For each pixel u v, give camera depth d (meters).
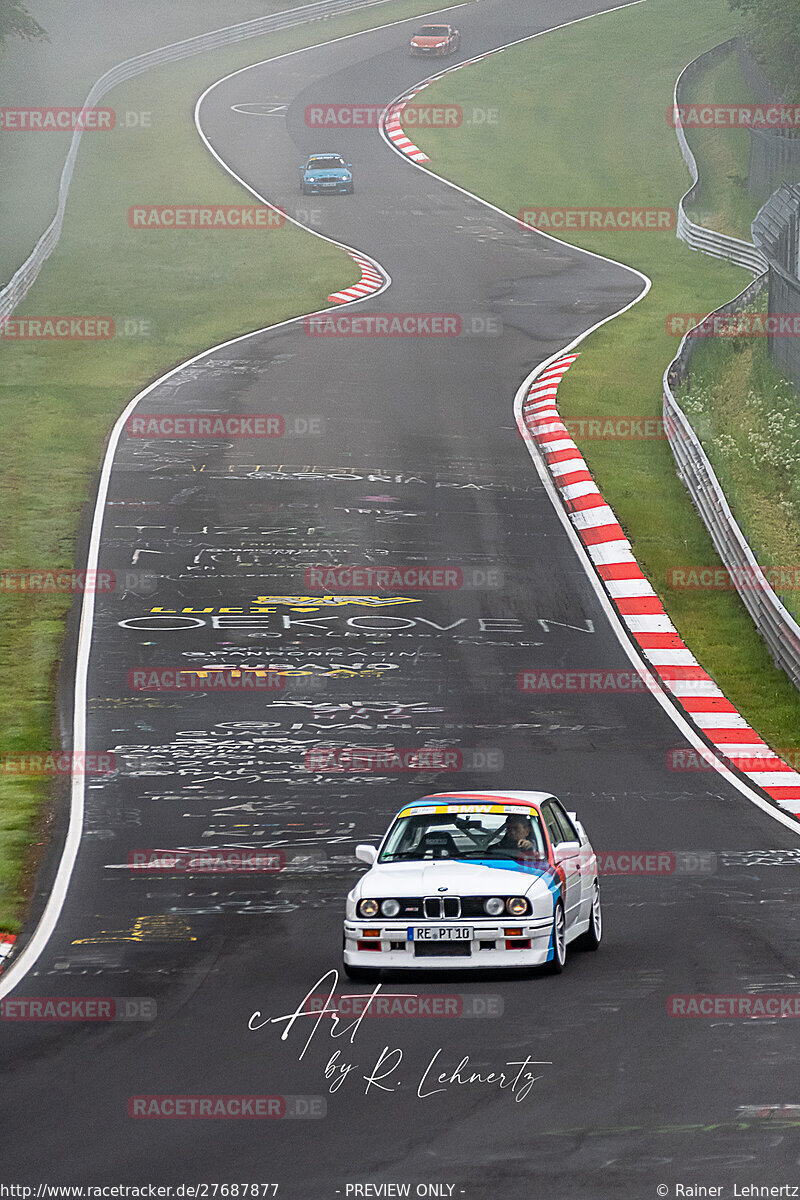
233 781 72.19
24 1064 34.94
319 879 56.75
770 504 125.19
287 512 119.88
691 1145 27.53
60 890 56.59
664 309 193.25
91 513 119.50
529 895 41.47
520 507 122.62
